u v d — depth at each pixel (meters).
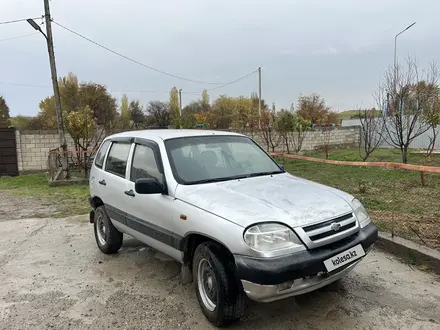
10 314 3.49
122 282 4.16
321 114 39.16
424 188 8.03
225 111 42.31
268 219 2.84
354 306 3.42
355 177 10.06
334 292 3.70
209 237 3.01
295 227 2.84
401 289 3.72
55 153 12.93
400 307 3.37
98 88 41.66
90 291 3.95
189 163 3.84
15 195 10.37
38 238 6.05
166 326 3.20
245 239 2.75
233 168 4.02
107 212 4.83
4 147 15.55
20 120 38.97
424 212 6.00
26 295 3.89
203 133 4.41
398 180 9.20
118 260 4.86
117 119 37.12
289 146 19.61
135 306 3.58
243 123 22.38
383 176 9.96
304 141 20.97
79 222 7.03
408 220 5.55
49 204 8.95
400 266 4.27
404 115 12.16
